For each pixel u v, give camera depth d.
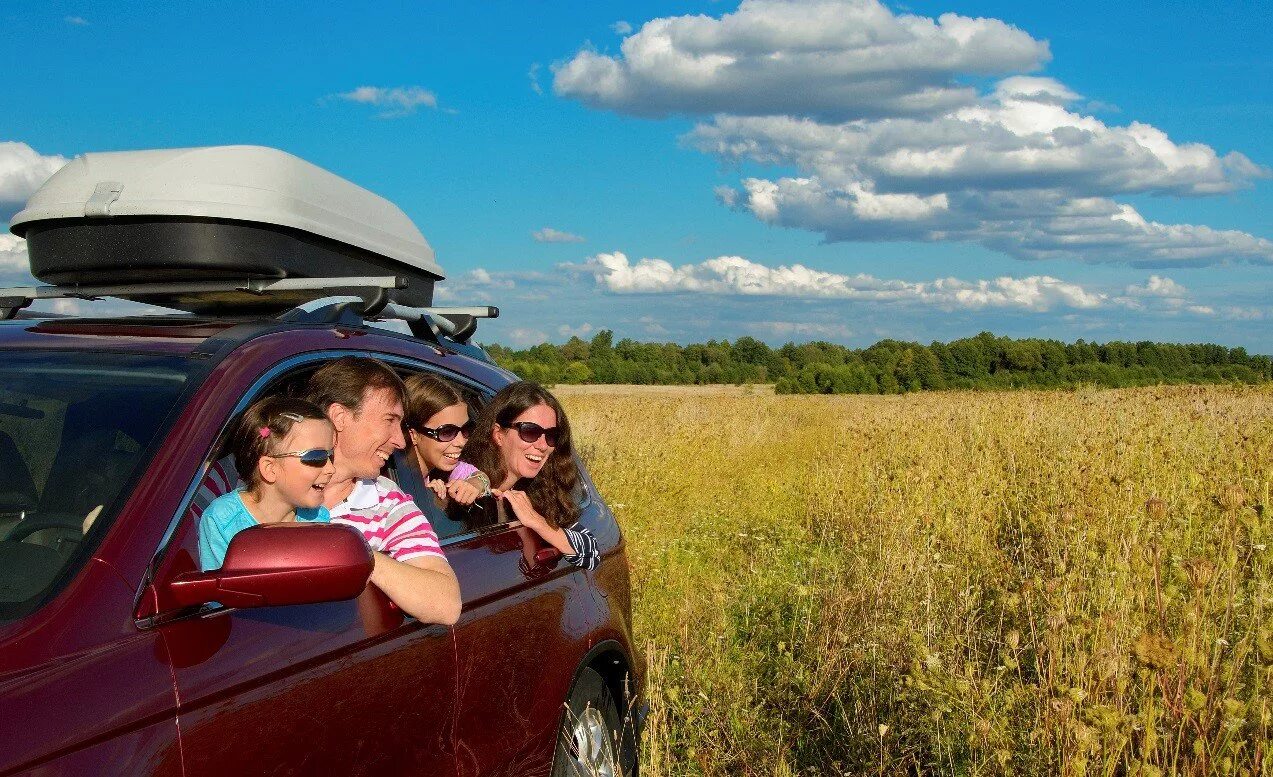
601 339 93.69
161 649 2.00
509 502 3.59
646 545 8.17
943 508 8.13
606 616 3.87
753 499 11.62
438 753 2.75
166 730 1.93
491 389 3.93
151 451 2.24
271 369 2.60
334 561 2.03
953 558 6.89
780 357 98.00
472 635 2.93
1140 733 3.62
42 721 1.74
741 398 36.72
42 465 2.32
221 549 2.29
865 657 4.96
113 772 1.81
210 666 2.06
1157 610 4.20
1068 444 10.07
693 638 5.64
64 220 3.22
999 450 10.74
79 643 1.89
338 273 3.66
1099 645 3.98
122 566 2.03
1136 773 3.36
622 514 9.86
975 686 4.04
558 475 3.79
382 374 2.75
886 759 4.03
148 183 3.18
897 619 5.41
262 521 2.43
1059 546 6.14
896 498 8.82
